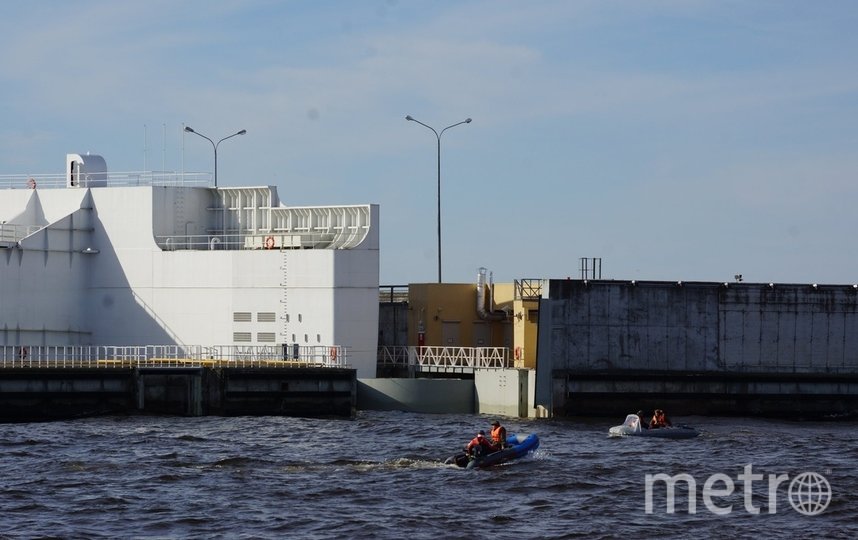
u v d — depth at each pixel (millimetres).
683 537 67562
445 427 108250
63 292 132500
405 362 133875
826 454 95125
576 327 121875
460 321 135750
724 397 125375
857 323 129000
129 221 133125
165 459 87438
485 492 77438
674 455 92875
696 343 125062
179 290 131375
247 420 111750
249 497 75188
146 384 114375
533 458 89438
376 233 127000
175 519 69812
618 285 122938
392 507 73000
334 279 125188
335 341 125375
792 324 127562
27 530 67500
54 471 82500
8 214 136375
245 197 136375
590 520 70750
